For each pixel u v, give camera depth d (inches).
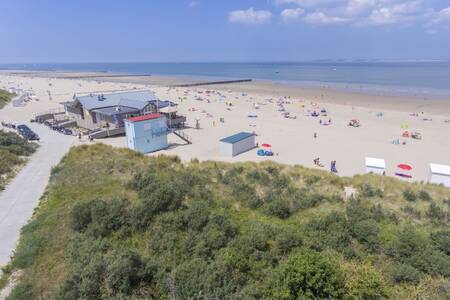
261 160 1315.2
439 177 1032.2
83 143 1433.3
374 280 386.6
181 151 1481.3
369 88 4372.5
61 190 776.9
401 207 697.0
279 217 645.9
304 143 1632.6
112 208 573.3
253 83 5664.4
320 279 361.4
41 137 1540.4
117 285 390.9
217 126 2034.9
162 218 556.1
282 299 359.3
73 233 541.6
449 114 2384.4
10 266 493.7
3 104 2652.6
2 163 999.0
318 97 3516.2
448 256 472.1
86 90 4224.9
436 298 381.7
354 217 591.2
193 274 394.6
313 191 804.6
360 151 1488.7
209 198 692.7
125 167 930.1
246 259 441.4
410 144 1603.1
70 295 375.2
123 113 1720.0
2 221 664.4
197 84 5221.5
